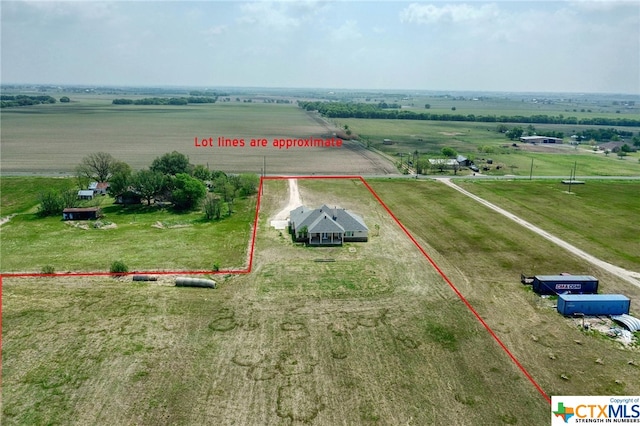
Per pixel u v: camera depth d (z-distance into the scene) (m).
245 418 31.27
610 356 38.59
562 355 38.66
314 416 31.48
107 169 101.62
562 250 63.09
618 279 53.81
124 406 32.25
